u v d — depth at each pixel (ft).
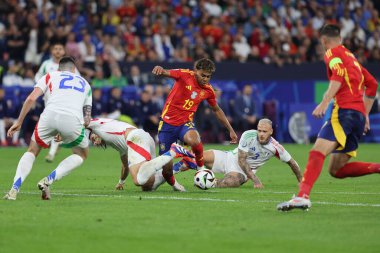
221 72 238.07
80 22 247.09
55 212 78.23
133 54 245.24
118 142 101.24
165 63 232.12
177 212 78.95
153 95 224.12
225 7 283.18
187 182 119.55
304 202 77.51
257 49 257.55
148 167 96.27
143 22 253.65
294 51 273.54
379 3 314.55
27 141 216.13
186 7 268.82
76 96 91.15
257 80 237.86
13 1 242.58
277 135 238.27
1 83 220.84
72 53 230.07
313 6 295.89
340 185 117.29
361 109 80.33
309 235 66.03
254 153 111.34
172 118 105.40
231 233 66.74
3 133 213.87
